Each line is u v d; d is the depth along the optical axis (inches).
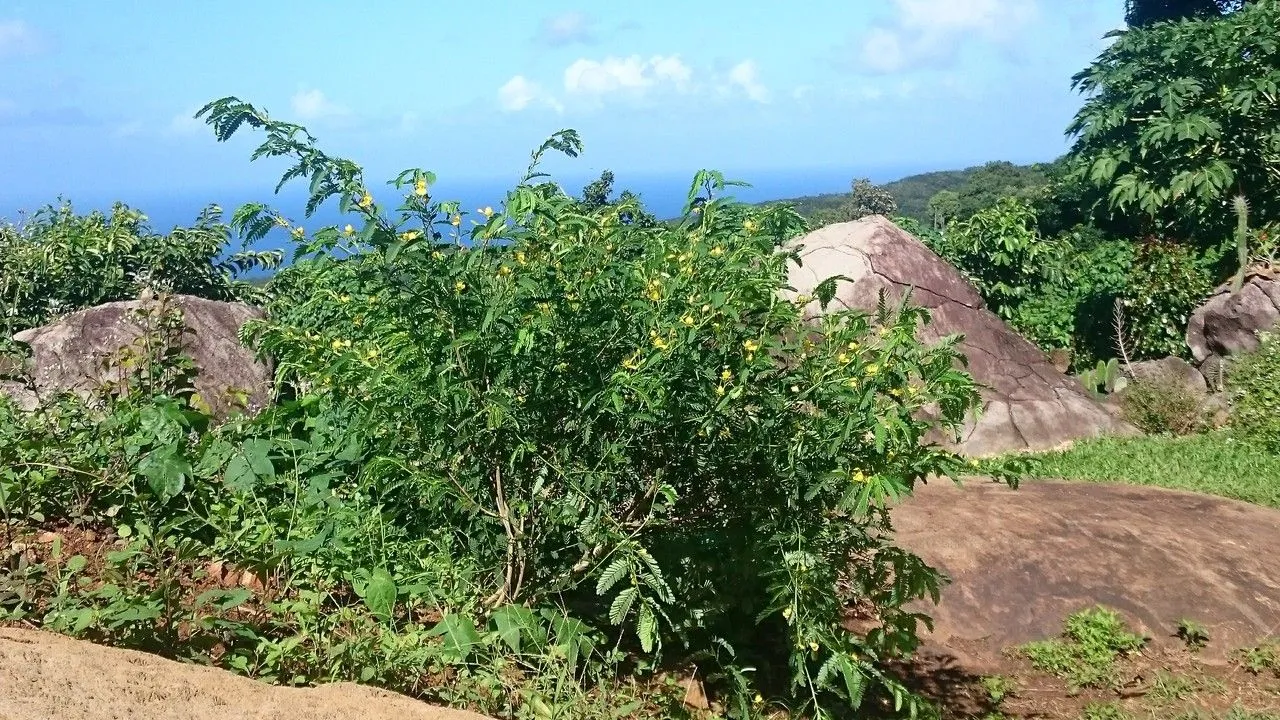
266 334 162.9
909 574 175.5
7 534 152.7
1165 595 244.2
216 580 156.8
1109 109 511.8
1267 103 478.6
